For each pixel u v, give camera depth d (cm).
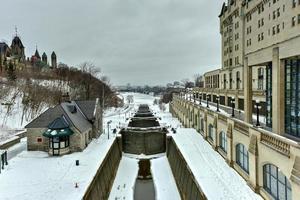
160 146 5647
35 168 3284
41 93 8838
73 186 2686
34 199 2416
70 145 4062
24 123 7012
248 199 2189
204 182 2583
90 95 11900
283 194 1955
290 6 4878
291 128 2492
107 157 3831
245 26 6775
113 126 6888
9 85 9019
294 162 1717
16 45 15050
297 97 2383
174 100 10819
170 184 3806
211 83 9856
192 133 5397
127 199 3291
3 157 3353
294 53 2167
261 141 2258
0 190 2623
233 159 3028
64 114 4172
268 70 3005
